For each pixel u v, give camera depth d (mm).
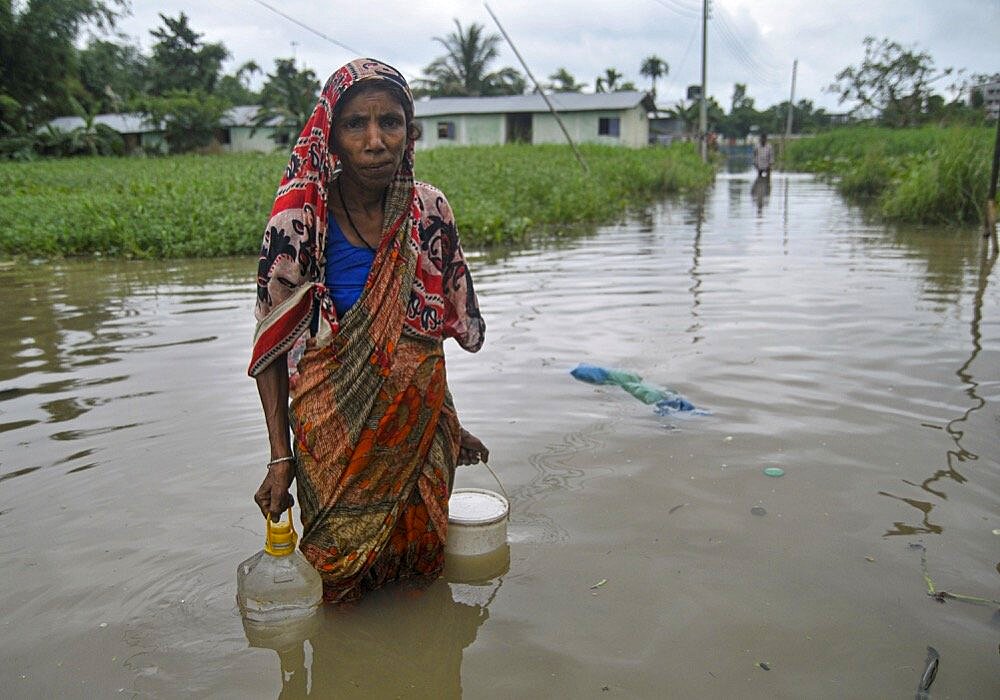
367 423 2285
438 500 2514
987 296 6383
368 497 2361
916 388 4176
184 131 39594
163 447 3488
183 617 2338
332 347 2270
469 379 4398
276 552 2359
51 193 14953
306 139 2236
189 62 47281
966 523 2799
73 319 6094
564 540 2754
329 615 2402
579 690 2039
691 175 22781
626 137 37438
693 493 3061
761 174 24188
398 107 2234
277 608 2309
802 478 3168
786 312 5938
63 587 2461
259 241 9914
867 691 2008
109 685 2057
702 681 2059
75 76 38469
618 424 3742
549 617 2350
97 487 3107
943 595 2395
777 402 4004
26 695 2014
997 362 4594
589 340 5215
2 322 6039
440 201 2451
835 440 3527
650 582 2498
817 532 2764
